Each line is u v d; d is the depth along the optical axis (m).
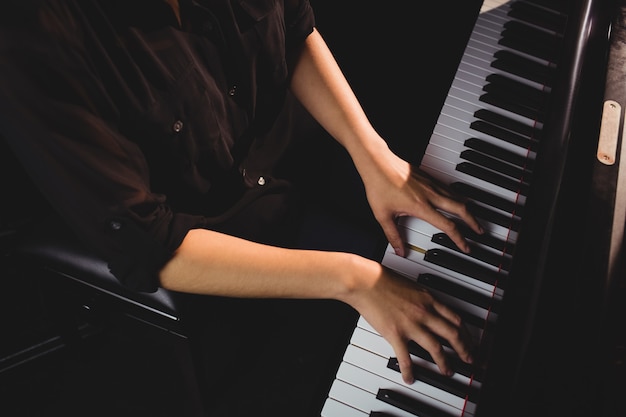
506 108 1.11
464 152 1.07
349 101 1.16
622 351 0.83
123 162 0.89
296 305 1.62
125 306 1.16
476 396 0.91
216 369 1.46
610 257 0.82
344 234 1.22
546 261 0.83
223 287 0.97
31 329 1.55
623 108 0.92
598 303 0.80
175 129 0.97
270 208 1.15
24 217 1.35
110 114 0.89
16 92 0.81
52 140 0.84
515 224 1.02
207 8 0.99
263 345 1.55
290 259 0.97
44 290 1.30
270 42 1.07
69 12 0.82
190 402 1.51
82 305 1.36
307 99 1.18
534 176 0.93
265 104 1.17
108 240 0.92
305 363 1.56
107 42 0.88
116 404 1.50
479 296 0.97
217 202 1.11
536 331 0.80
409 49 1.76
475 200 1.04
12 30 0.78
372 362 0.93
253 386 1.53
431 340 0.91
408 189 1.04
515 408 0.78
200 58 1.01
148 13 0.92
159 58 0.94
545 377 0.78
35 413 1.48
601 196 0.86
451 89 1.12
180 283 0.98
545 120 0.98
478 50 1.16
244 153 1.15
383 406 0.92
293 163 1.22
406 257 1.00
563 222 0.85
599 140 0.89
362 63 1.73
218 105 1.04
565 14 1.20
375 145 1.12
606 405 0.79
